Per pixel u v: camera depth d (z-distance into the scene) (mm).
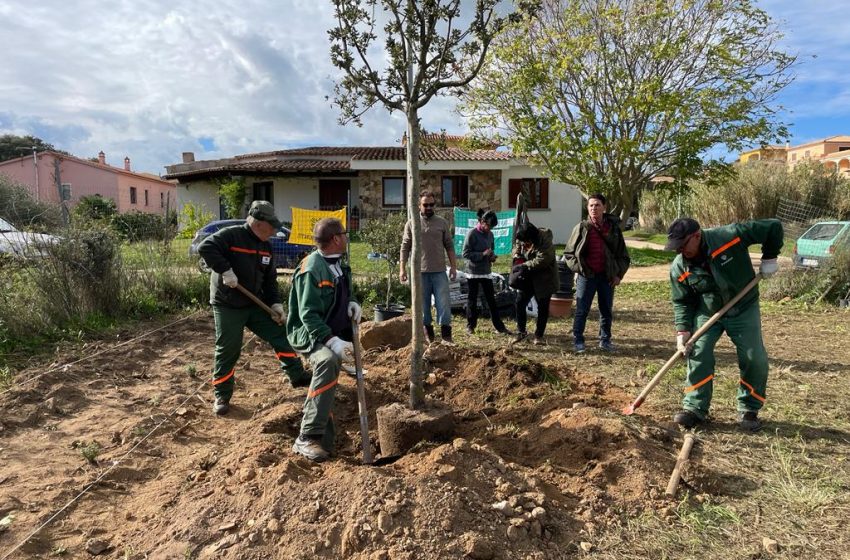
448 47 4125
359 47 4191
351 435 4777
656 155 17609
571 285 9875
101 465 4133
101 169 38250
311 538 2969
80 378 5855
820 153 59312
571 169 18094
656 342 7906
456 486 3252
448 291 7113
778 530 3234
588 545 3082
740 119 16281
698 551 3068
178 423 4949
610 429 4105
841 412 4996
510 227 12312
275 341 5418
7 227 8672
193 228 22047
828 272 11477
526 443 4262
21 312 7039
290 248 13797
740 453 4176
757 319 4625
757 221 4570
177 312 9273
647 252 21422
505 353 6406
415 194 4340
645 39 16562
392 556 2811
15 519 3395
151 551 3076
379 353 6754
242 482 3613
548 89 17094
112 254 8414
